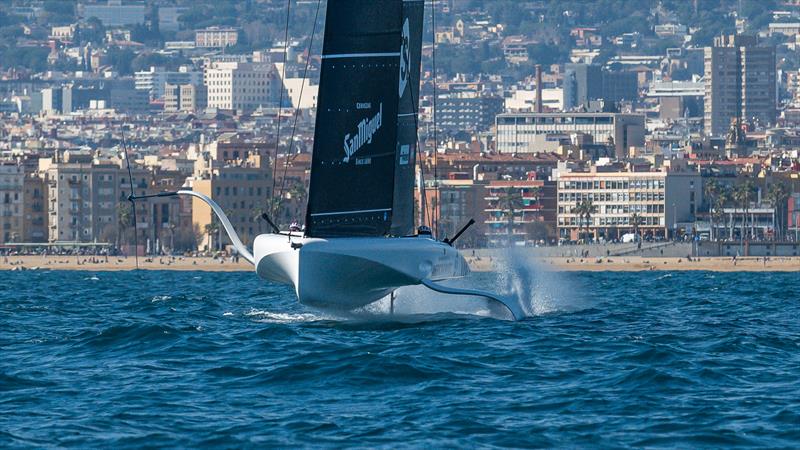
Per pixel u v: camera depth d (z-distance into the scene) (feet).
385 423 579.48
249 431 565.12
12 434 558.97
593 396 634.43
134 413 598.34
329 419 586.04
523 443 548.31
